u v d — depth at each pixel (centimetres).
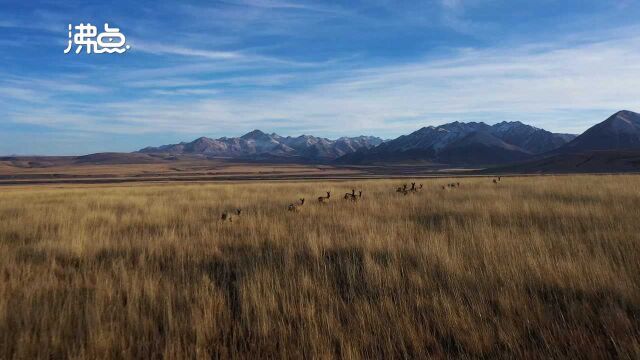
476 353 368
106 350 369
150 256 723
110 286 525
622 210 1028
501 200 1383
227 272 644
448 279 535
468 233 816
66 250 770
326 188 2436
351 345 378
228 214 1280
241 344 397
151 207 1480
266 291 499
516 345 370
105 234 961
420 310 452
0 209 1462
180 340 402
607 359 348
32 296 494
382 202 1481
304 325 419
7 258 708
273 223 1030
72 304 479
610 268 536
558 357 351
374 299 493
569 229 847
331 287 533
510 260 596
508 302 445
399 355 370
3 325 419
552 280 521
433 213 1193
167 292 508
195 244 824
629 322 393
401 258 652
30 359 367
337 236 842
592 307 452
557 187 1791
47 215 1260
